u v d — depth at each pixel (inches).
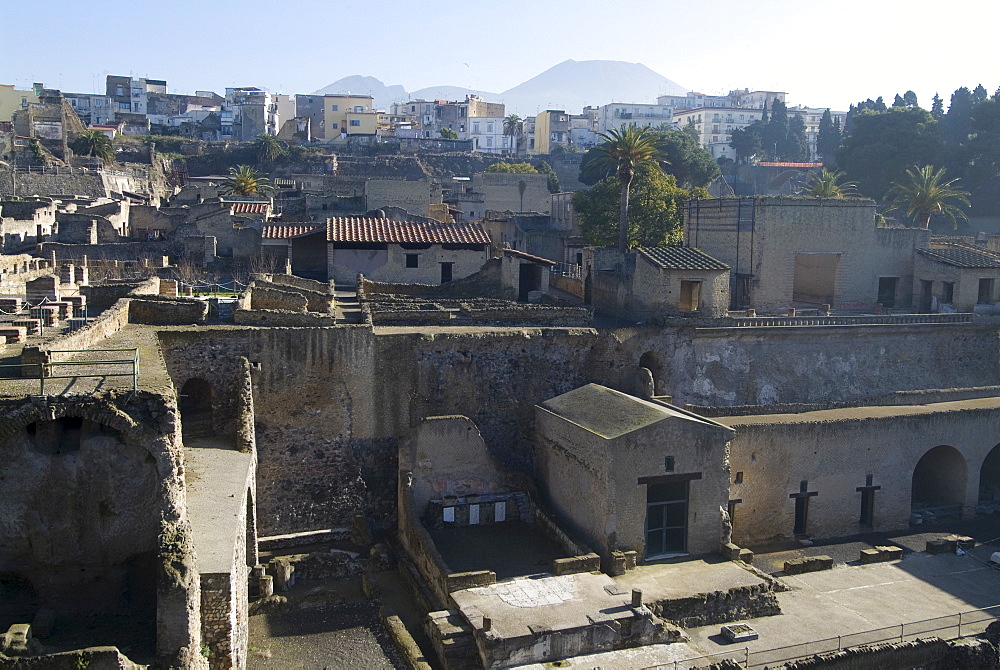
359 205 3757.4
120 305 1430.9
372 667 1096.8
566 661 1079.0
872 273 2292.1
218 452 1302.9
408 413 1568.7
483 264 2397.9
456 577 1191.6
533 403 1665.8
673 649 1119.0
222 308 1562.5
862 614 1290.6
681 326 1793.8
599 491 1331.2
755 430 1530.5
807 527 1594.5
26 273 2075.5
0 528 928.9
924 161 3713.1
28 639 805.9
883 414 1663.4
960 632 1242.0
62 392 885.2
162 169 5565.9
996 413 1722.4
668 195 2842.0
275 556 1396.4
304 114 7785.4
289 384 1487.5
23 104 5433.1
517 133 7337.6
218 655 890.1
